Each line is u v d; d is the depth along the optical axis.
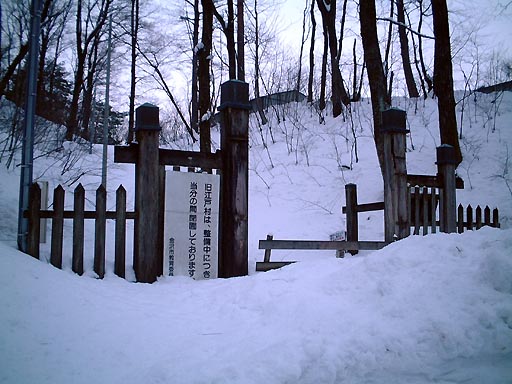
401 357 3.40
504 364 3.34
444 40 12.29
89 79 20.19
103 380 3.34
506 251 4.08
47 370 3.42
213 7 13.00
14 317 3.93
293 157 14.83
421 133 15.48
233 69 14.88
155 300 5.12
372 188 12.17
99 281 5.48
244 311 4.50
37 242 5.66
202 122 12.25
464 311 3.65
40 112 17.42
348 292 4.30
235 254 6.68
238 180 6.82
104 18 18.56
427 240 4.61
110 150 16.25
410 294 3.92
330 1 18.34
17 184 8.91
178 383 3.14
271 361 3.28
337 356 3.35
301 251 9.04
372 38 11.12
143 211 6.14
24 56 12.05
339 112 18.36
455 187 9.13
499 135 13.99
